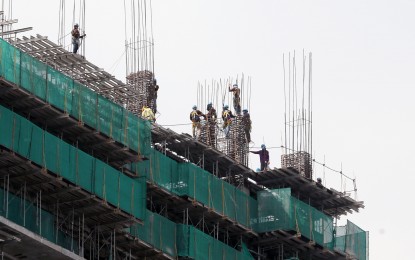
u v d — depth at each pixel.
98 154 158.12
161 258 161.25
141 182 158.75
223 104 177.50
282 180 174.75
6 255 148.25
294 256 174.38
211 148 168.25
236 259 167.38
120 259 159.75
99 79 158.75
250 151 176.00
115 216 155.62
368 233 179.12
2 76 147.62
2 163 148.00
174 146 167.75
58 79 152.25
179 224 162.75
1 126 146.38
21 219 148.38
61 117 152.25
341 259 176.50
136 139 158.75
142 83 171.25
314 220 173.25
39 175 149.25
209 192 165.88
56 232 151.38
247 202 170.88
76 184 151.38
